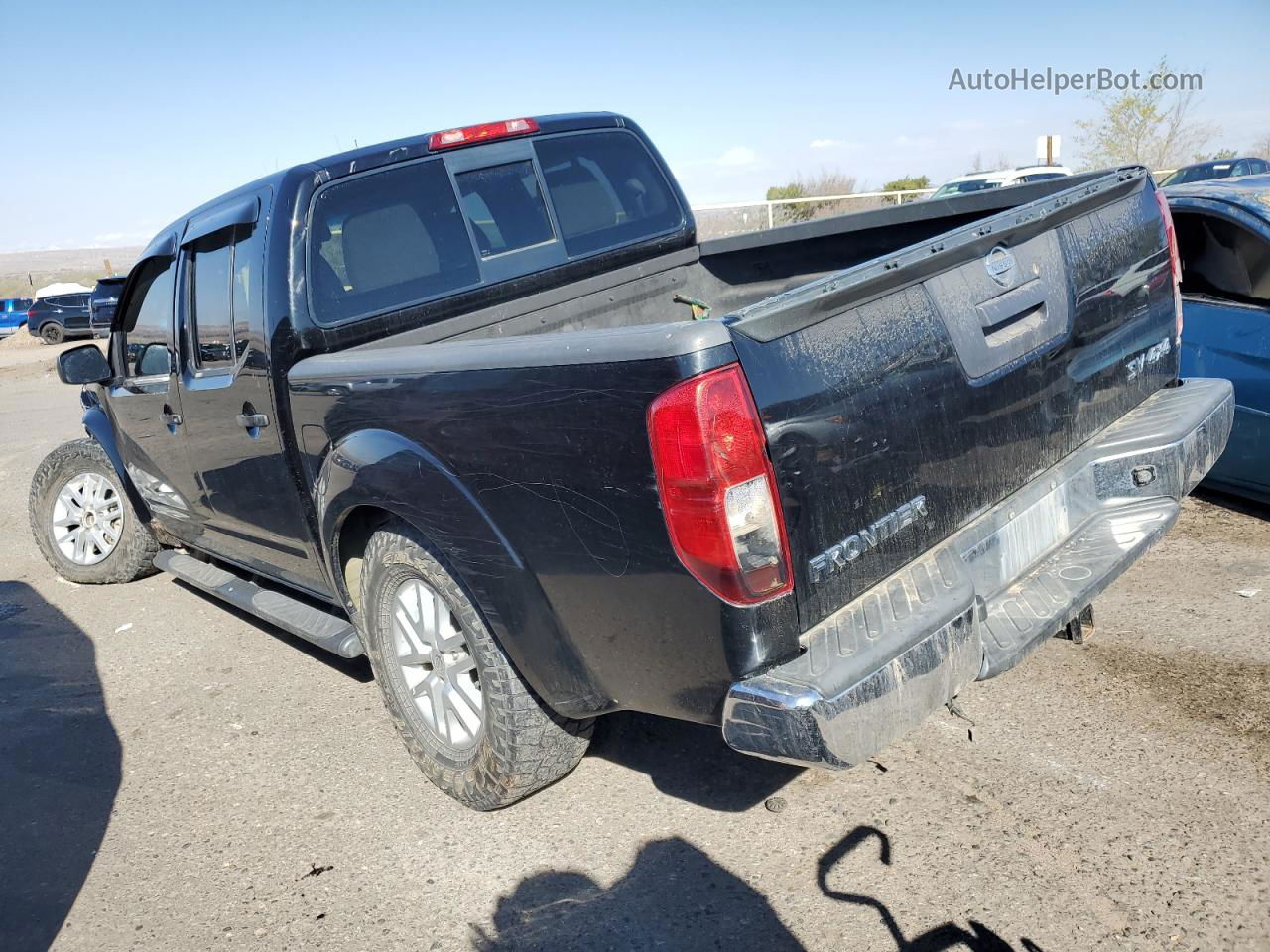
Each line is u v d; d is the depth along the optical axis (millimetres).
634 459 2271
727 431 2143
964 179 18562
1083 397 3098
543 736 2990
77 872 3195
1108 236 3145
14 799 3684
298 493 3596
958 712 2660
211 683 4570
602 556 2434
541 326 4105
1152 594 4219
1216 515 5051
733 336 2166
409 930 2746
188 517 4871
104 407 5250
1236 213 4789
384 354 3057
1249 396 4703
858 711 2188
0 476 9922
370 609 3389
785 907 2633
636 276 4449
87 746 4059
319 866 3086
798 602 2289
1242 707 3295
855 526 2400
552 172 4207
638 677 2533
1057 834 2775
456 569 2879
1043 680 3617
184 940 2811
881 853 2791
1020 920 2475
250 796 3545
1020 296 2799
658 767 3416
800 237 4371
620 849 2977
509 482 2605
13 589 6250
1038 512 2957
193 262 4039
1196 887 2514
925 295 2555
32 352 28641
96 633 5363
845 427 2348
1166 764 3035
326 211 3559
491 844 3092
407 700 3373
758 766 3338
